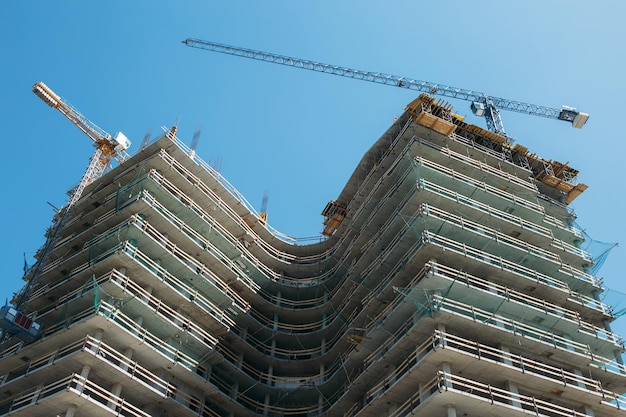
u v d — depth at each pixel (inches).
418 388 1840.6
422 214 2156.7
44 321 2133.4
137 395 1925.4
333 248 2965.1
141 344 1972.2
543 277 2225.6
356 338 2244.1
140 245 2266.2
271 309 2691.9
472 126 2817.4
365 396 2126.0
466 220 2267.5
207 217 2608.3
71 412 1733.5
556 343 1985.7
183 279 2353.6
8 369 2071.9
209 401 2177.7
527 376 1807.3
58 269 2395.4
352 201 2871.6
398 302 2081.7
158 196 2468.0
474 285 2042.3
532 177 2901.1
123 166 2701.8
